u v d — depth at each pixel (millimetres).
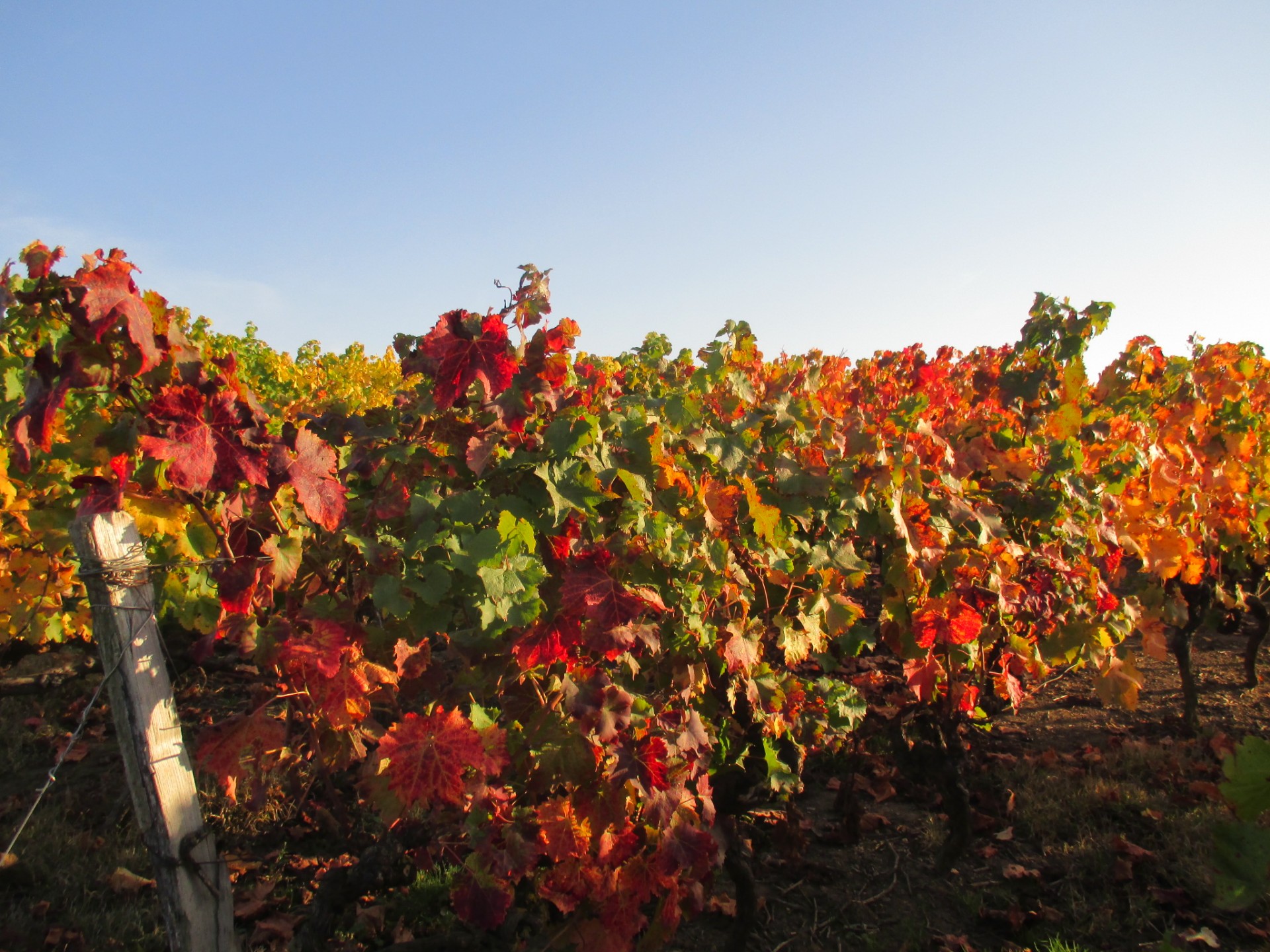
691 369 4914
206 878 2197
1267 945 3131
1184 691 5070
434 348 2562
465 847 2656
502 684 2598
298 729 3109
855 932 3371
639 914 2539
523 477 2738
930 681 3498
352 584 2816
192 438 2096
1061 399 4492
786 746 3588
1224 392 5883
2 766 4684
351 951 3119
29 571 4035
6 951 3121
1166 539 4688
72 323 2045
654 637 2498
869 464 3402
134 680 2115
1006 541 3713
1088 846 3830
